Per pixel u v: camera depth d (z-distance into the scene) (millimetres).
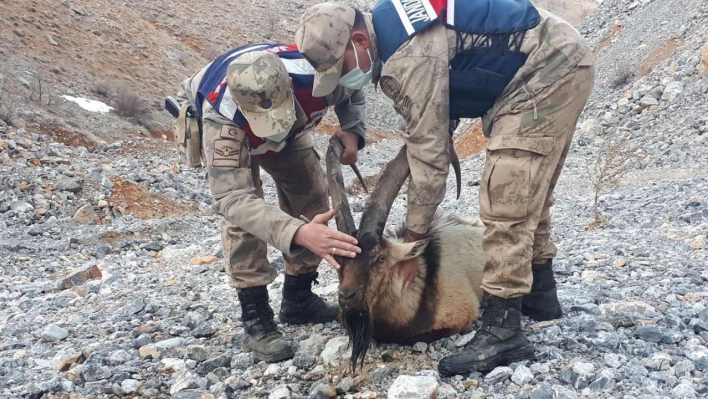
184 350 4879
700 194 10469
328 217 3844
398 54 3814
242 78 3822
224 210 4090
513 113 3943
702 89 19016
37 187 12797
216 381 4309
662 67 21609
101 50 28328
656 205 10297
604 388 3699
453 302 4473
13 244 10188
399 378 3734
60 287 7879
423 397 3598
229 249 4488
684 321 4613
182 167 17250
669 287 5484
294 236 3828
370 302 4016
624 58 24969
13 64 22453
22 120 18719
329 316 5184
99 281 7820
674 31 24094
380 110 38250
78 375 4500
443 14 3877
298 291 5133
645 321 4582
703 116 17578
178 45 34219
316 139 28031
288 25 47531
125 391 4277
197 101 4402
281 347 4496
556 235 8734
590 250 7258
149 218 12789
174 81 29844
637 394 3605
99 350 4984
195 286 7000
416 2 3883
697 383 3684
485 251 4070
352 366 4215
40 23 26828
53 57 24844
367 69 3900
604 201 11438
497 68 3959
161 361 4707
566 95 3930
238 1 47625
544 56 3895
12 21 25438
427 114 3791
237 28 42938
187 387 4227
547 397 3633
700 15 23984
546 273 4672
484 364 3963
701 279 5648
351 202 14227
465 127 28484
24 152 15195
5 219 11656
